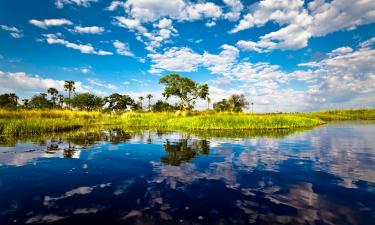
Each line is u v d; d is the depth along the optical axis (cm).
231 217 423
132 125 3169
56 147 1201
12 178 654
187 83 6303
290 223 401
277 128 2606
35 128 1969
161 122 3225
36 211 446
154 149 1159
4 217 420
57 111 3319
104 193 539
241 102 7344
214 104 7712
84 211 447
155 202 489
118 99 8138
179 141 1473
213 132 2130
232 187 579
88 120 3556
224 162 859
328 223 399
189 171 731
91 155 997
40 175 684
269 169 755
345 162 855
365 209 451
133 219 416
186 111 4597
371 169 748
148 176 675
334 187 576
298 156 973
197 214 435
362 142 1409
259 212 442
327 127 2781
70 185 596
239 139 1573
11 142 1376
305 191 550
